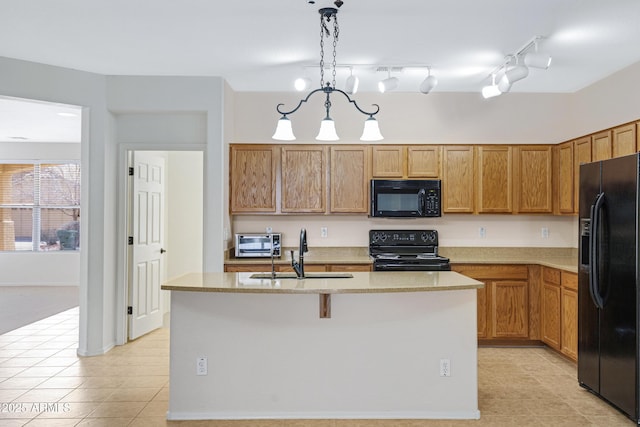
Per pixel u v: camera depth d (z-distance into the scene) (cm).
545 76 445
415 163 486
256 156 483
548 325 438
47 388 349
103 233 436
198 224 631
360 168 487
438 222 515
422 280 304
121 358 421
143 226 496
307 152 486
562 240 513
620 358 300
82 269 433
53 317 585
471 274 456
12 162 825
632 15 309
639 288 283
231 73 439
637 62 399
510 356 430
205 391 302
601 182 322
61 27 331
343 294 304
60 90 414
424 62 405
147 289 506
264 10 304
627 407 293
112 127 452
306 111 509
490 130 510
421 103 509
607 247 313
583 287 346
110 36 347
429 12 306
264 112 507
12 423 290
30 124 666
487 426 289
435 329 306
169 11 305
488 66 416
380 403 304
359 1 290
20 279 825
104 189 437
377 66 416
